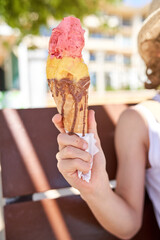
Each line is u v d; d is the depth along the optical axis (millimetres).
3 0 1349
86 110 404
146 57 762
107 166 703
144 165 629
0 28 2043
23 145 639
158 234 701
